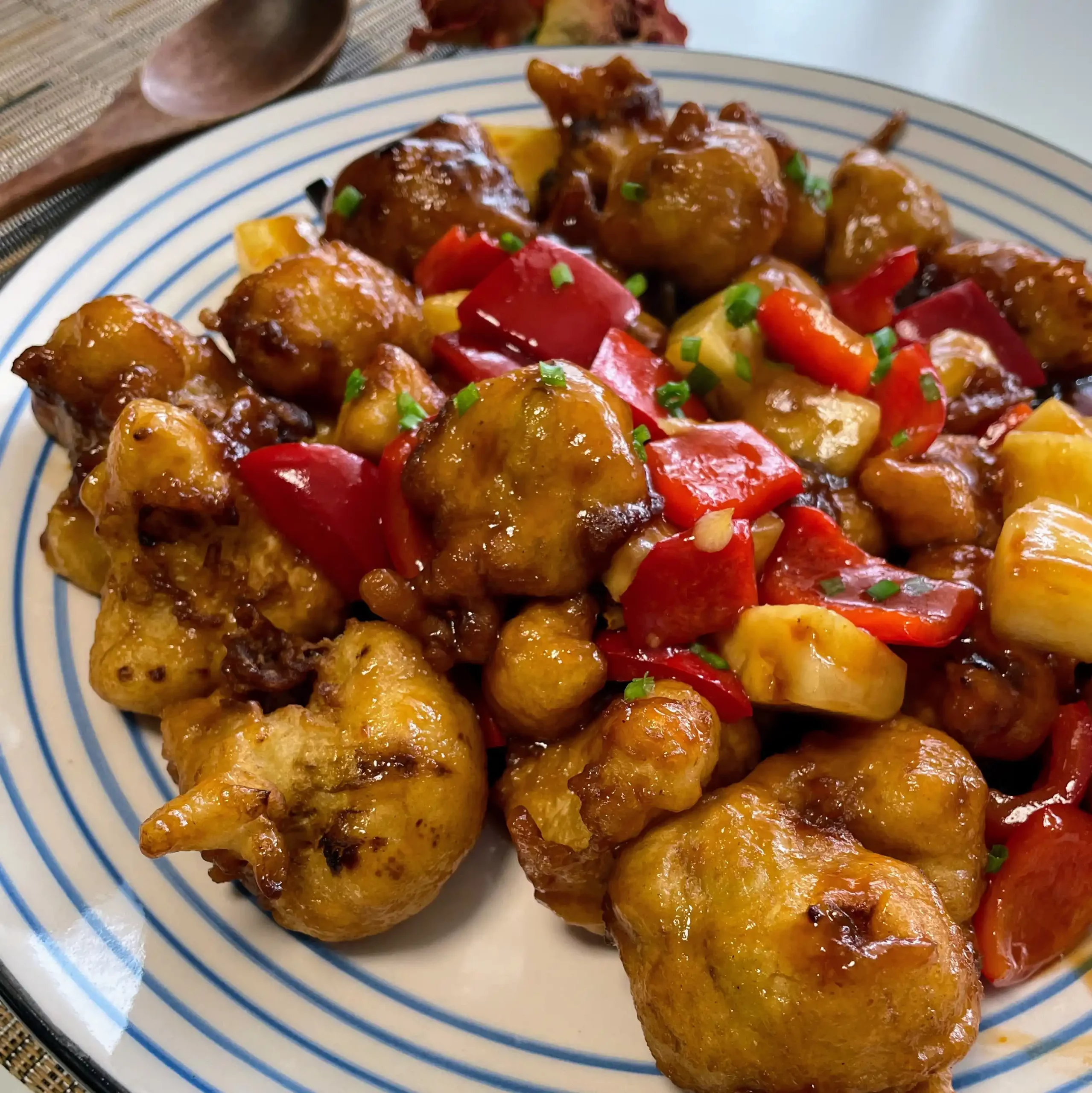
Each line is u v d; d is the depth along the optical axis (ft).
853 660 0.57
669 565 0.58
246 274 0.80
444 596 0.59
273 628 0.62
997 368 0.76
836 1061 0.48
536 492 0.57
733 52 1.16
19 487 0.69
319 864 0.56
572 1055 0.55
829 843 0.53
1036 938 0.57
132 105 0.94
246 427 0.64
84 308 0.68
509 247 0.75
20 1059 0.59
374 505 0.63
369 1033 0.54
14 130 0.97
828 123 0.94
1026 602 0.59
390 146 0.80
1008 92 1.21
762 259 0.79
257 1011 0.54
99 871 0.56
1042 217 0.88
